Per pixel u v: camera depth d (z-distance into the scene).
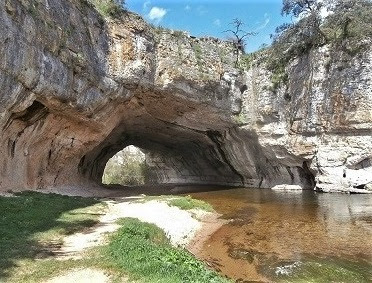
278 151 35.00
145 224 14.70
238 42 35.44
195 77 29.86
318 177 31.80
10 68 14.34
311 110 31.95
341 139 30.38
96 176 38.78
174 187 42.75
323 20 32.34
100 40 23.50
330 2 32.28
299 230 16.78
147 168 59.12
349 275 10.71
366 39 29.33
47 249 10.04
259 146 36.22
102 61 23.47
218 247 14.42
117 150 42.56
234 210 23.22
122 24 25.12
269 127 35.12
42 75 16.77
